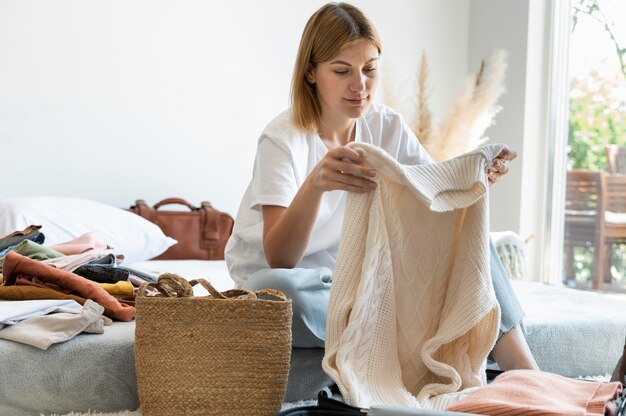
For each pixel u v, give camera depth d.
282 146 1.85
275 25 4.09
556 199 4.22
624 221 3.78
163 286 1.63
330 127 1.94
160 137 3.85
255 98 4.05
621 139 3.82
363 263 1.49
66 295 1.90
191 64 3.91
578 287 4.07
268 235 1.74
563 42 4.19
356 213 1.53
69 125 3.66
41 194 3.62
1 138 3.54
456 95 4.05
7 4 3.54
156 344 1.53
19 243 2.25
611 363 2.24
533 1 4.22
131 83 3.79
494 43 4.45
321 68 1.82
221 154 3.99
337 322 1.49
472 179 1.55
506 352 1.77
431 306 1.61
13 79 3.56
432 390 1.55
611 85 3.89
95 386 1.68
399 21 4.44
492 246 1.81
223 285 2.71
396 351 1.56
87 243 2.43
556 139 4.22
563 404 1.30
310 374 1.82
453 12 4.57
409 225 1.57
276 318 1.54
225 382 1.52
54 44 3.63
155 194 3.85
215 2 3.95
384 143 2.06
